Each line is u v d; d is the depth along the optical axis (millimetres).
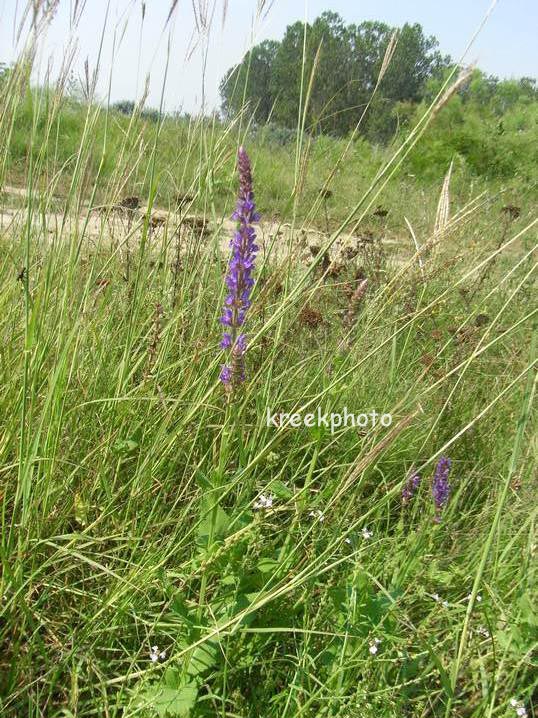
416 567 2484
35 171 2719
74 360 2451
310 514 2494
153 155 2734
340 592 2184
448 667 2186
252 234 2092
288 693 2029
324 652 2088
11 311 2865
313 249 4074
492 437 3623
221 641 2082
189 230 3703
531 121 16453
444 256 4773
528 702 2184
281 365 3279
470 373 4219
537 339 2182
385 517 2898
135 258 3494
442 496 2385
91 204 2430
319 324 3572
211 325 2996
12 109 2686
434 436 3436
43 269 2584
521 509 2779
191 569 2340
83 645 2121
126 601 2127
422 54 24078
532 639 2088
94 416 2777
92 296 2936
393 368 3312
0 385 2682
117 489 2701
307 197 5656
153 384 2867
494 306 5113
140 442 2783
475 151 14992
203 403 2463
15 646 1969
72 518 2584
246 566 2303
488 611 2309
